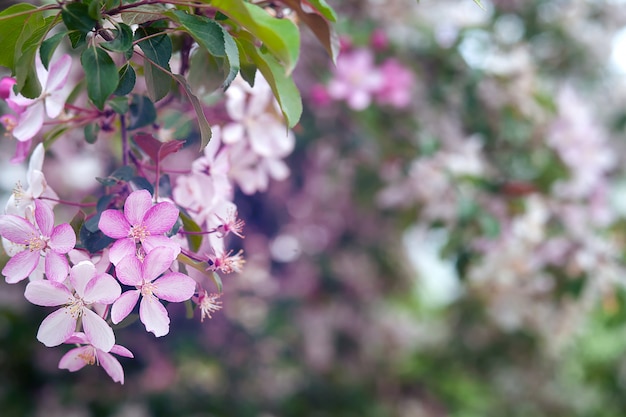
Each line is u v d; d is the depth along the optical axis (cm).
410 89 168
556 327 202
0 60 72
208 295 73
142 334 217
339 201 239
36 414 196
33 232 68
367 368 267
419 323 300
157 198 73
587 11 242
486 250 154
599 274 151
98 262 70
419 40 182
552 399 273
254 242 236
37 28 71
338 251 253
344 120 184
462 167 154
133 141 77
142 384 214
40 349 204
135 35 71
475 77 175
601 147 164
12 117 77
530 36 222
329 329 254
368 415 246
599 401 276
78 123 77
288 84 73
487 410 271
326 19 74
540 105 175
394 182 170
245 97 88
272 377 236
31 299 67
